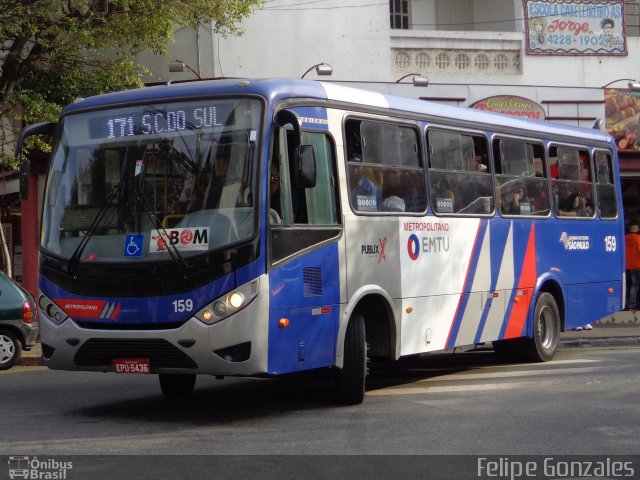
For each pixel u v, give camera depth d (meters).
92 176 10.16
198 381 13.76
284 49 24.17
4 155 18.77
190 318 9.41
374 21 24.84
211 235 9.48
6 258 19.83
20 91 19.11
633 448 8.60
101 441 8.98
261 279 9.41
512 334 14.12
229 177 9.60
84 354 9.93
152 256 9.62
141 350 9.62
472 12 27.42
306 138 10.32
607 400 11.20
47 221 10.36
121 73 19.45
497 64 25.84
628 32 27.06
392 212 11.49
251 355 9.37
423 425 9.72
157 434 9.34
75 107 10.50
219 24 20.34
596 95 24.17
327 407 11.00
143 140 10.00
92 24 18.59
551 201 15.16
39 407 11.21
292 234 9.85
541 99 23.94
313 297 10.11
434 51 25.36
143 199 9.82
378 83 23.16
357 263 10.81
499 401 11.23
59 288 10.08
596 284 16.27
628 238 23.00
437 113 12.64
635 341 18.73
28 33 18.05
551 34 26.09
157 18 18.66
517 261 14.16
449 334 12.54
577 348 18.08
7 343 15.59
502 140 14.02
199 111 9.88
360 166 11.06
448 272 12.52
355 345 10.95
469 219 13.05
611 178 17.05
